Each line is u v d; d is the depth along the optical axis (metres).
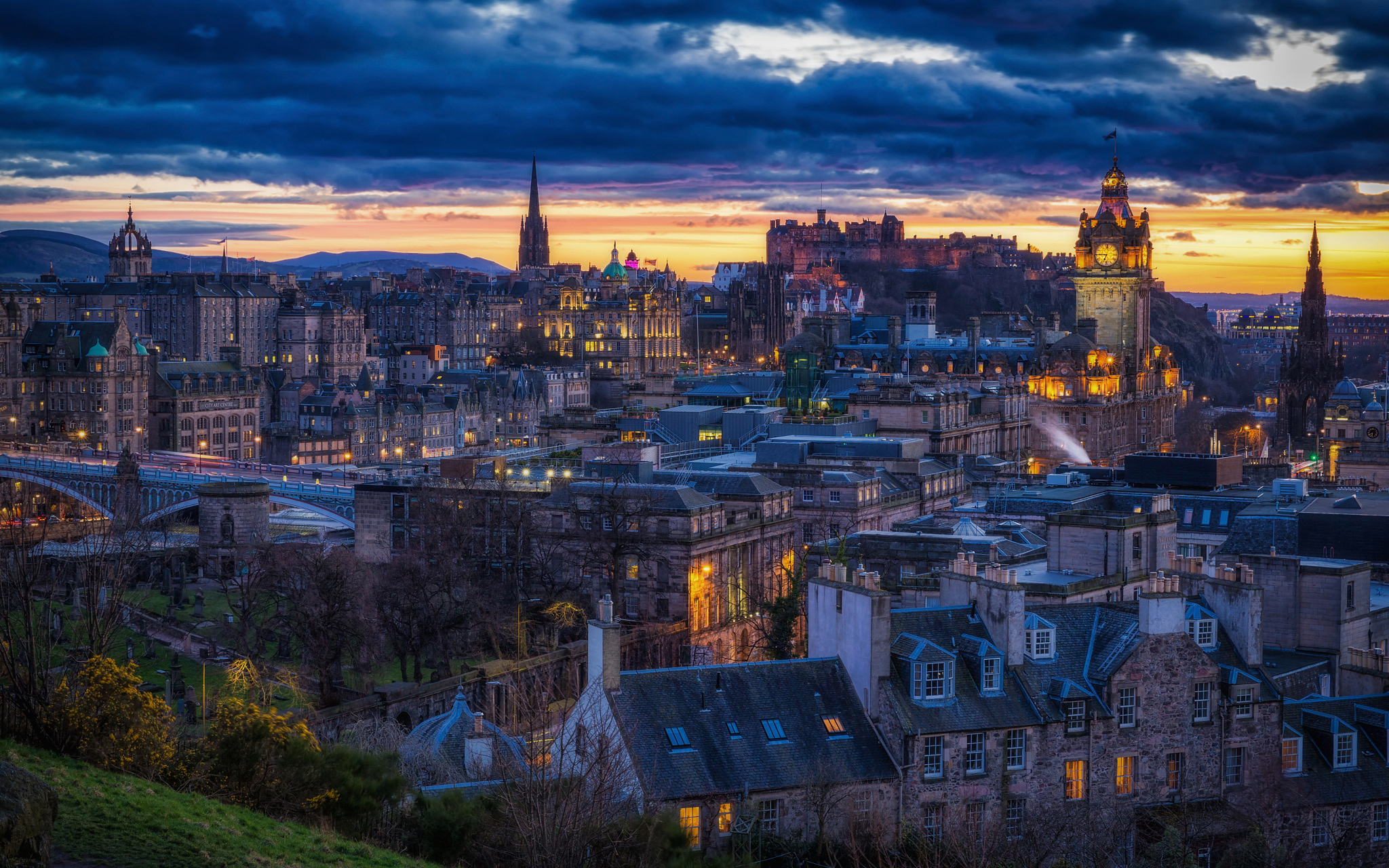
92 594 136.12
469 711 125.88
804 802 92.69
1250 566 126.12
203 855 75.31
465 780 111.19
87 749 90.75
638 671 95.81
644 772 90.12
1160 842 93.12
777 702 96.44
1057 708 98.44
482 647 198.88
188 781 89.94
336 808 90.19
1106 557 132.75
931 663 96.31
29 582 120.56
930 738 95.12
